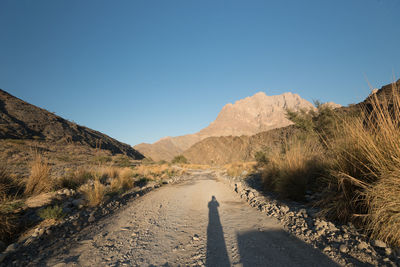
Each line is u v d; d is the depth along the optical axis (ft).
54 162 65.87
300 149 22.94
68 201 18.67
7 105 138.10
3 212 12.14
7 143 79.56
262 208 17.35
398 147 9.84
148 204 20.89
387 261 7.29
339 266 7.50
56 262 8.69
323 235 10.25
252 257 8.68
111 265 8.36
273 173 25.58
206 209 18.70
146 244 10.61
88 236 11.85
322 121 41.78
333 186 13.87
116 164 79.46
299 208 15.44
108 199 21.53
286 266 7.73
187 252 9.52
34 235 11.42
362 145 11.53
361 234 9.50
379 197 9.51
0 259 8.89
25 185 20.12
